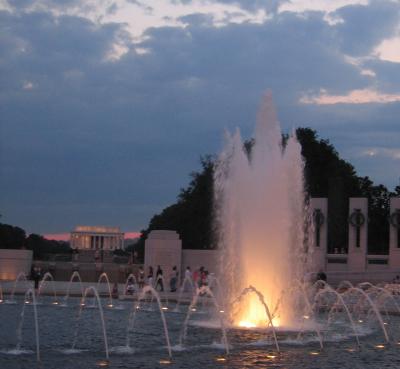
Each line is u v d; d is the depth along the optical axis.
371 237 116.19
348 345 28.59
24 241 166.62
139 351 25.55
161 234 66.25
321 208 74.00
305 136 107.31
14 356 23.94
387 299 54.81
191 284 55.66
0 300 46.41
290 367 23.00
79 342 27.42
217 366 22.81
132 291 52.25
